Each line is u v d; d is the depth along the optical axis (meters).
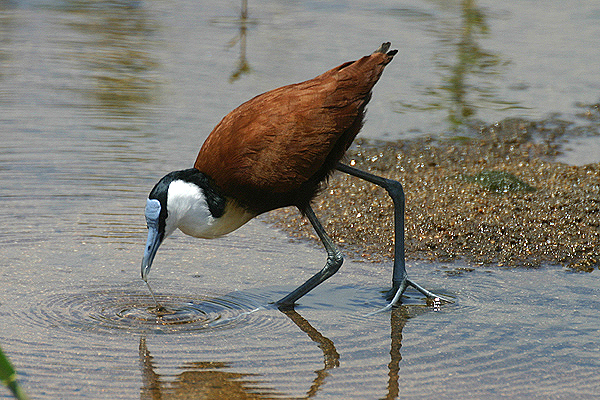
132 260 10.15
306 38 20.97
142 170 13.11
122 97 16.58
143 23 22.67
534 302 9.23
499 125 15.87
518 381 7.32
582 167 13.65
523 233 11.24
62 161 13.33
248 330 8.38
